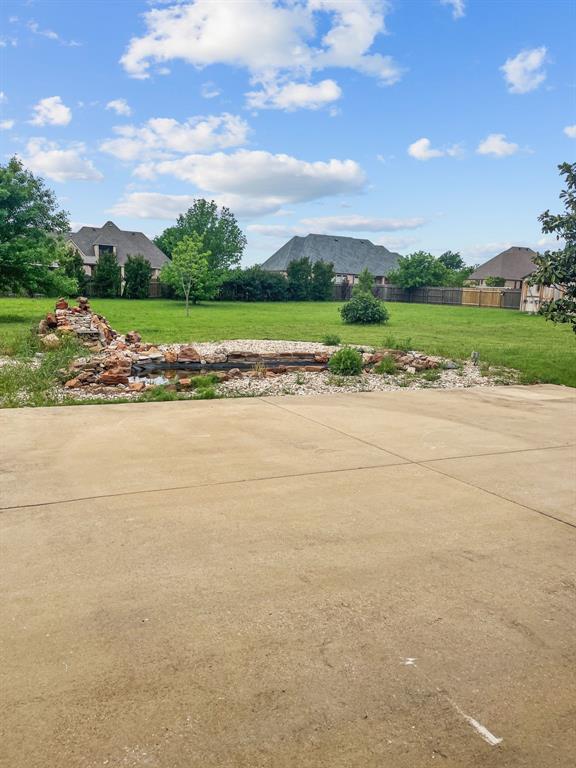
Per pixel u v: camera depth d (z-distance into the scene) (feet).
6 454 13.08
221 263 133.08
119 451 13.56
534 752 4.74
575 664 5.95
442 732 4.93
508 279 154.92
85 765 4.46
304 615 6.71
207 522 9.41
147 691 5.32
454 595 7.29
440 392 23.75
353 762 4.58
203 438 15.06
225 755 4.60
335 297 149.89
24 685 5.33
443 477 12.24
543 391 24.56
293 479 11.80
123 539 8.66
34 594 6.99
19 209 52.85
